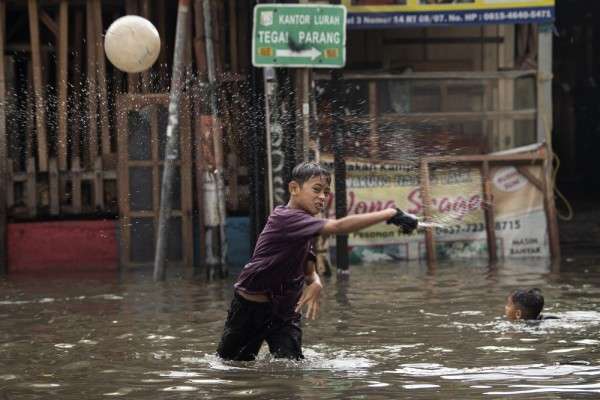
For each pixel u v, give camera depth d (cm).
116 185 3416
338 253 3017
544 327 2094
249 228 3325
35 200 3375
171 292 2764
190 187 3306
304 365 1727
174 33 3600
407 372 1659
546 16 3372
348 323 2181
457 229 3406
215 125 3048
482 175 3400
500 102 3500
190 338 2036
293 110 3147
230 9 3434
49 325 2230
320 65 2962
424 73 3456
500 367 1694
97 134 3428
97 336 2077
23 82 3572
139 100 3269
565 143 5644
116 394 1538
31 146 3456
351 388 1538
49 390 1578
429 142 3469
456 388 1534
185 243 3322
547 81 3466
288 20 2948
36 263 3344
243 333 1758
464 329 2083
